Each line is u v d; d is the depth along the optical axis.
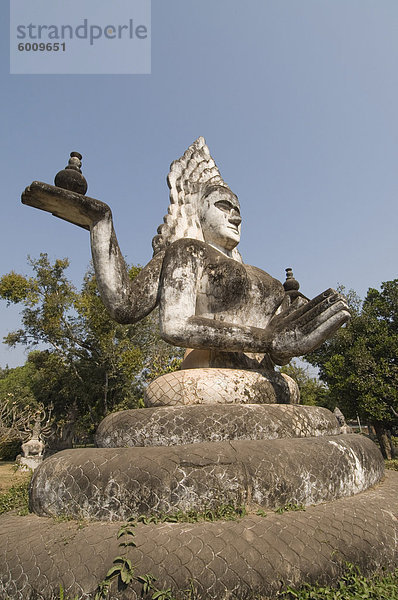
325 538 2.35
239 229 4.60
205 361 3.81
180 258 3.66
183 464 2.61
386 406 17.12
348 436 3.57
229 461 2.64
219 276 3.80
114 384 22.38
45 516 2.82
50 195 3.25
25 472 15.07
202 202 4.59
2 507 4.46
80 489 2.68
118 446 3.17
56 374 22.50
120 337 22.41
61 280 23.30
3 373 44.09
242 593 2.03
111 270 3.50
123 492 2.57
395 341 17.50
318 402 29.56
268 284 4.23
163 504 2.51
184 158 4.97
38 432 19.25
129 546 2.20
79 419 24.48
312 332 3.38
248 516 2.49
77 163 3.62
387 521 2.68
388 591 2.19
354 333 19.14
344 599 2.07
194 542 2.19
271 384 3.64
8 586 2.23
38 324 22.41
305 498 2.73
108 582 2.05
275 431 3.13
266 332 3.59
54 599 2.08
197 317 3.48
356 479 3.15
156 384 3.55
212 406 3.13
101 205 3.50
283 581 2.09
